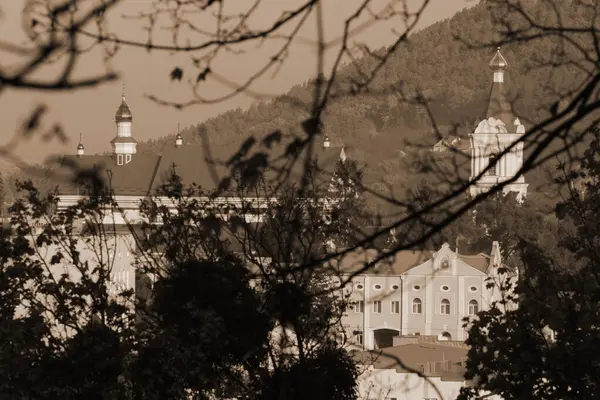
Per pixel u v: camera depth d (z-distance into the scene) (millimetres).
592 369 26828
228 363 26812
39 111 5918
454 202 7953
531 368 27656
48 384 30406
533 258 28703
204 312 21844
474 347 28406
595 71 9117
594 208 28172
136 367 27906
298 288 8414
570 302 28000
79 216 35156
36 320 32281
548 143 7395
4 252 34469
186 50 6773
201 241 29406
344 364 28438
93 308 33281
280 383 25859
